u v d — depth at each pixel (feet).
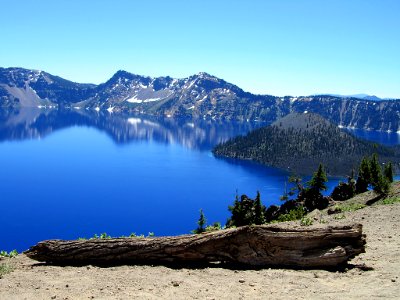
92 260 52.29
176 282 44.14
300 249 49.21
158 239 52.44
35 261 55.72
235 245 50.42
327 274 46.19
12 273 49.65
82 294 41.14
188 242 51.24
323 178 235.20
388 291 39.60
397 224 77.25
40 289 42.96
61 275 47.93
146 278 46.01
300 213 150.61
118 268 50.31
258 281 44.52
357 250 49.29
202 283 44.27
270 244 49.65
